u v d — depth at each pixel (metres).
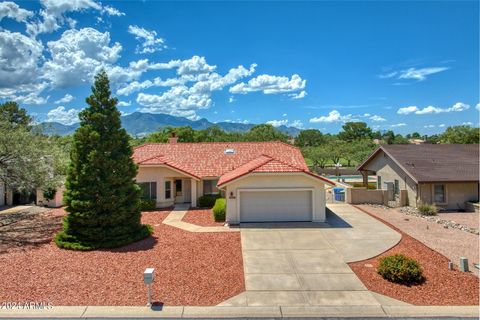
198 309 9.02
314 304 9.34
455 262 12.68
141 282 10.62
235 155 28.06
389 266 10.99
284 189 19.23
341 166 57.97
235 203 19.11
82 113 15.30
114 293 9.83
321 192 19.39
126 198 15.34
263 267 12.06
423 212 22.00
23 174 16.94
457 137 59.34
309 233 16.78
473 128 59.81
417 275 10.79
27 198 26.14
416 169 24.23
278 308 9.12
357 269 11.95
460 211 23.27
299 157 27.73
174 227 18.08
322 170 53.84
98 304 9.19
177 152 28.38
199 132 65.31
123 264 12.23
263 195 19.42
